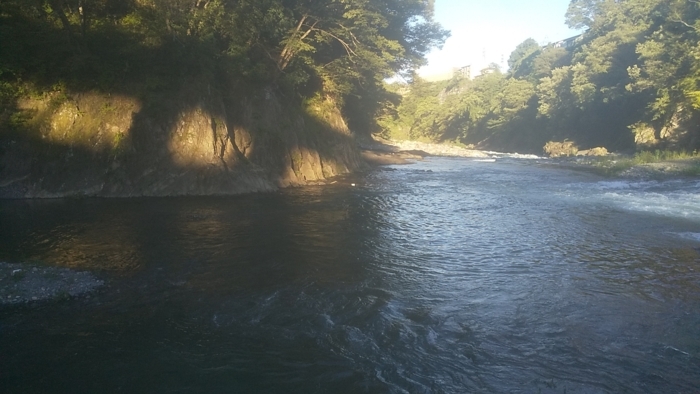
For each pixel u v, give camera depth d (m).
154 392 6.19
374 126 58.06
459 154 58.34
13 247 11.94
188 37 23.05
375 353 7.19
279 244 13.08
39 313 8.27
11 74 20.48
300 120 28.84
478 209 19.22
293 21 27.00
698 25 43.72
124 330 7.76
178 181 21.11
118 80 21.61
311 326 8.02
